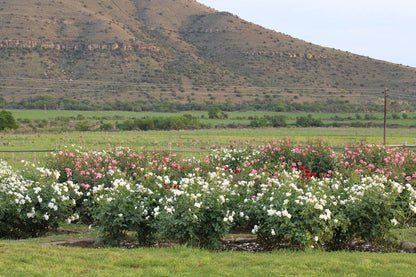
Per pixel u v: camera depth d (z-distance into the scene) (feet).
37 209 37.99
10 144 155.43
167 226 32.32
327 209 30.78
